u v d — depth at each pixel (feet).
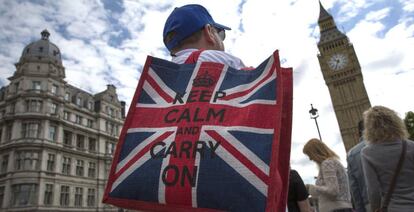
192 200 3.64
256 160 3.59
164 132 4.17
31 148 109.81
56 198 112.27
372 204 9.91
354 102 231.30
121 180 4.11
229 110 4.07
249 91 4.16
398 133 10.07
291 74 4.31
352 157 14.01
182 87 4.54
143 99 4.68
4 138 114.32
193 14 5.77
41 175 108.88
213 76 4.48
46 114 116.16
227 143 3.76
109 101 150.20
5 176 108.47
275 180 3.45
